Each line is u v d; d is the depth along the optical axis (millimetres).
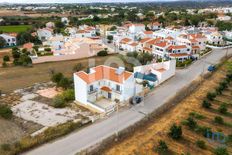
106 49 91438
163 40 88812
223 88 49281
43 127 36750
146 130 34594
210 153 29578
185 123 36125
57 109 43156
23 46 101125
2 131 35906
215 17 177500
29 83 57438
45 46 102188
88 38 102375
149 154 29109
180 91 48719
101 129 35000
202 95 47156
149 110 40906
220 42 101250
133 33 113688
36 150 30156
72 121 38000
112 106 41781
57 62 78375
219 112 40281
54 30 136250
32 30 132375
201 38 87125
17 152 29547
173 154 29188
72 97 46781
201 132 34000
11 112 40344
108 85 46312
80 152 29094
